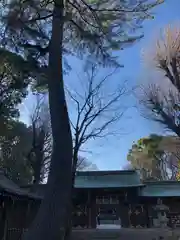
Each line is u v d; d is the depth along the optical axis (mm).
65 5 10977
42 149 23938
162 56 13883
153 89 13555
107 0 10578
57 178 7574
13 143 28328
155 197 21859
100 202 22250
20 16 9391
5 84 17891
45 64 9789
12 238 13422
